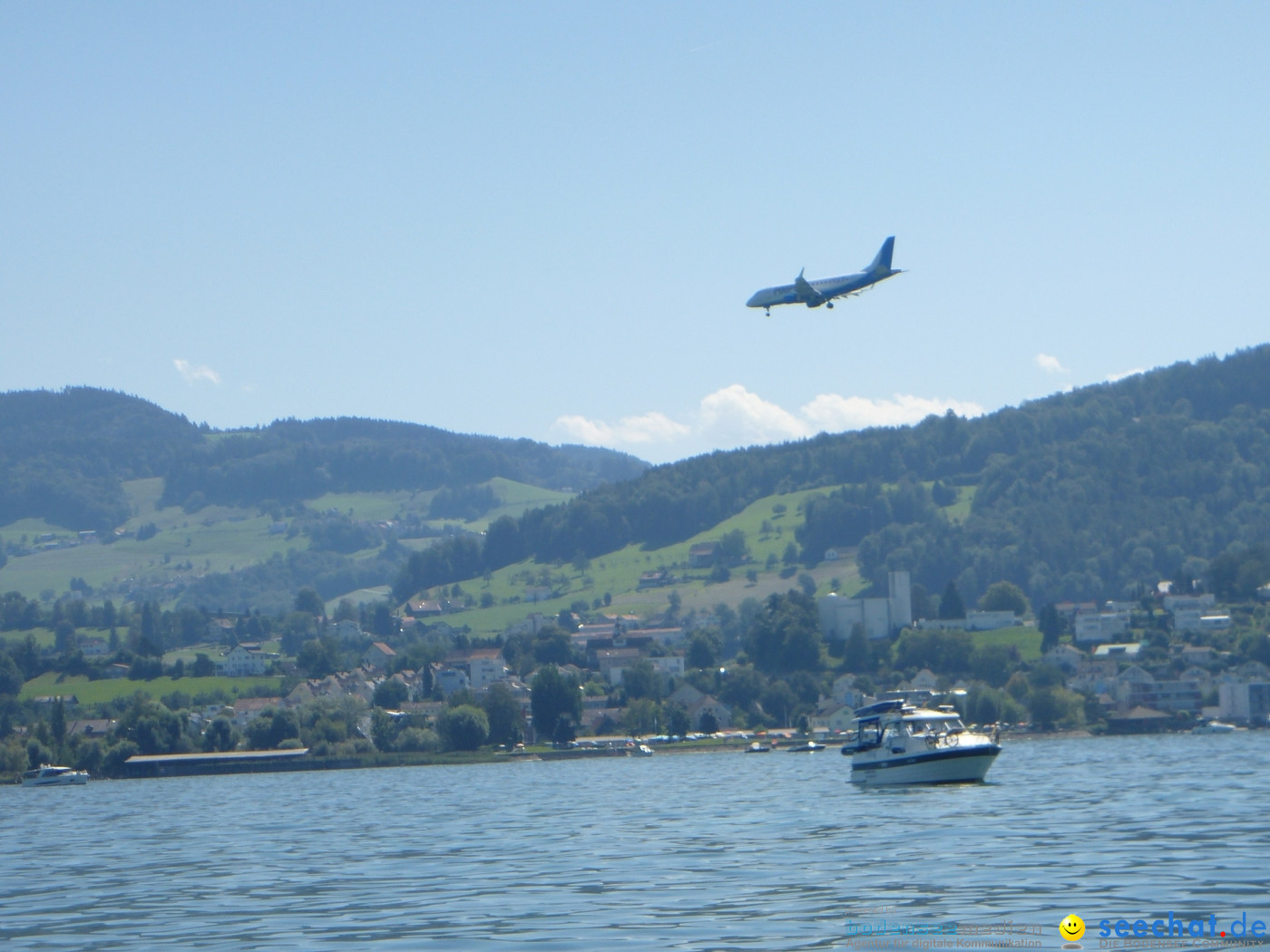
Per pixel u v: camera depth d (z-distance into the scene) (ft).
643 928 163.43
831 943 152.25
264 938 166.91
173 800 490.90
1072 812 284.82
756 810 328.90
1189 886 179.63
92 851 290.97
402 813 368.68
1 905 205.87
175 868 249.75
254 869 242.78
